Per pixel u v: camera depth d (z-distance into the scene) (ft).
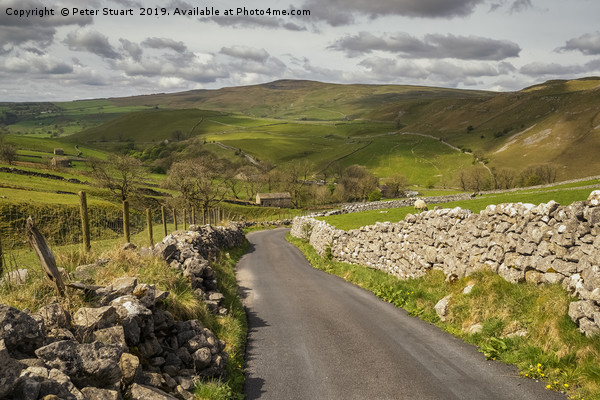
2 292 22.25
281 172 449.06
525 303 31.04
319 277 66.90
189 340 26.30
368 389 24.77
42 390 13.43
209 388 22.54
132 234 82.84
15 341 15.48
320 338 34.55
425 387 24.53
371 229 69.97
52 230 44.55
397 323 37.40
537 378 24.52
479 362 27.55
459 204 128.57
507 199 120.26
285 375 27.58
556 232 30.89
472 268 40.55
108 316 20.59
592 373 22.57
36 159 467.93
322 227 101.81
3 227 42.42
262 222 247.29
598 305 25.08
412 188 557.74
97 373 16.33
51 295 22.18
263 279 66.44
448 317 35.76
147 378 20.06
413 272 53.47
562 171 613.11
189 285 35.55
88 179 295.89
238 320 37.91
